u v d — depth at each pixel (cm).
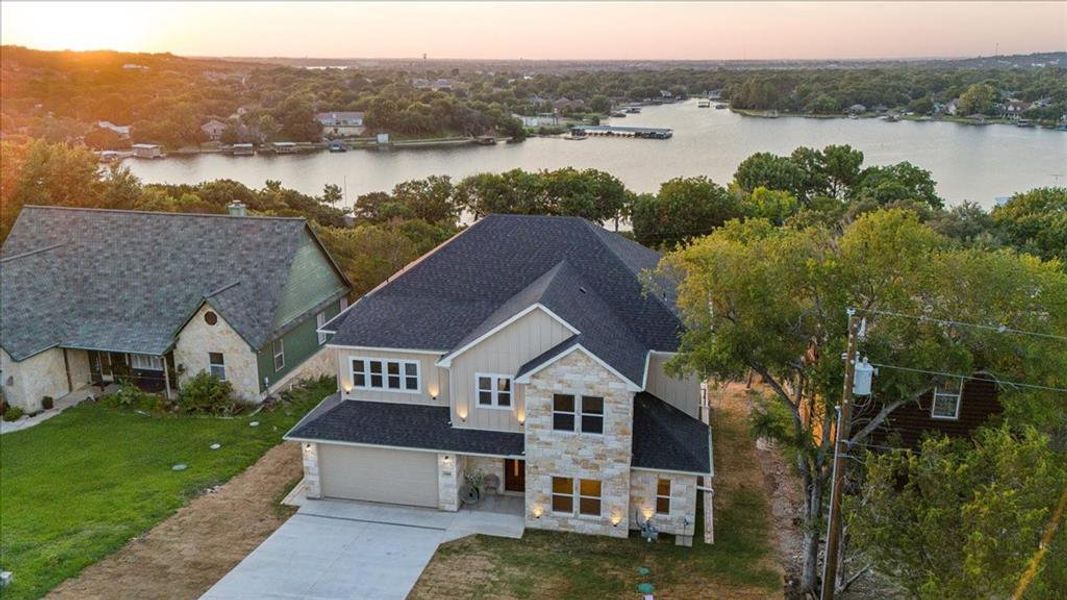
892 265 1941
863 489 1866
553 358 2314
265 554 2327
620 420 2330
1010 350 1852
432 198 8581
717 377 2116
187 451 3025
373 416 2698
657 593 2130
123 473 2836
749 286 1978
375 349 2719
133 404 3466
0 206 5181
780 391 2133
